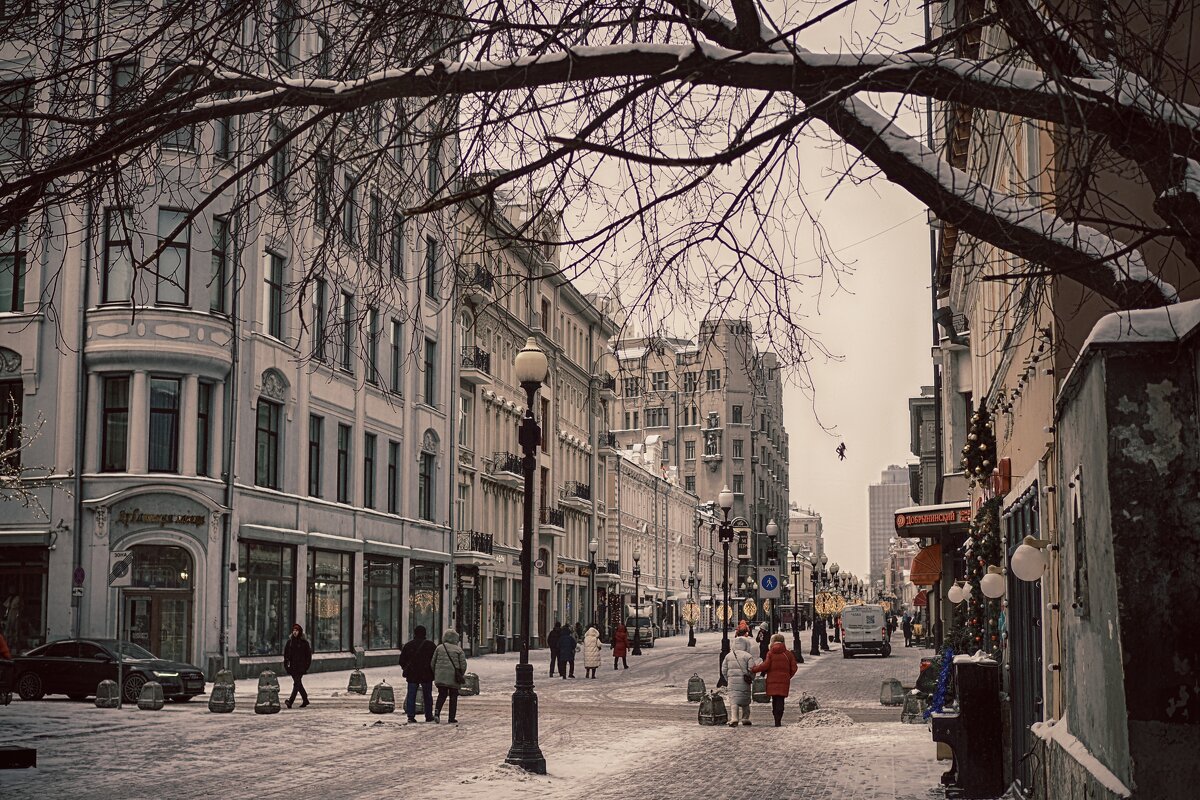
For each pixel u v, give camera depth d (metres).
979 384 25.36
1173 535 6.91
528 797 14.19
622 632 50.34
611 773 16.47
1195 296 9.98
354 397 45.72
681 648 78.19
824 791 14.49
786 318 7.07
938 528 45.69
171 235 7.48
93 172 7.35
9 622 34.88
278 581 39.84
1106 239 7.49
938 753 14.80
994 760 13.59
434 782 15.45
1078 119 6.11
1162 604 6.87
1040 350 11.85
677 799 13.95
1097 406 7.46
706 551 129.75
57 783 15.16
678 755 18.67
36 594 34.81
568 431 76.94
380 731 22.30
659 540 106.62
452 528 55.34
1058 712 10.80
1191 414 6.96
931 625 73.38
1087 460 8.12
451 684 23.78
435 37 6.84
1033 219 6.93
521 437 17.12
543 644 70.94
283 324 40.28
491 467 62.06
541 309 70.44
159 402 35.34
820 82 6.21
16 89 7.06
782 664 23.98
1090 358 7.61
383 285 7.81
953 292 33.31
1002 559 17.14
